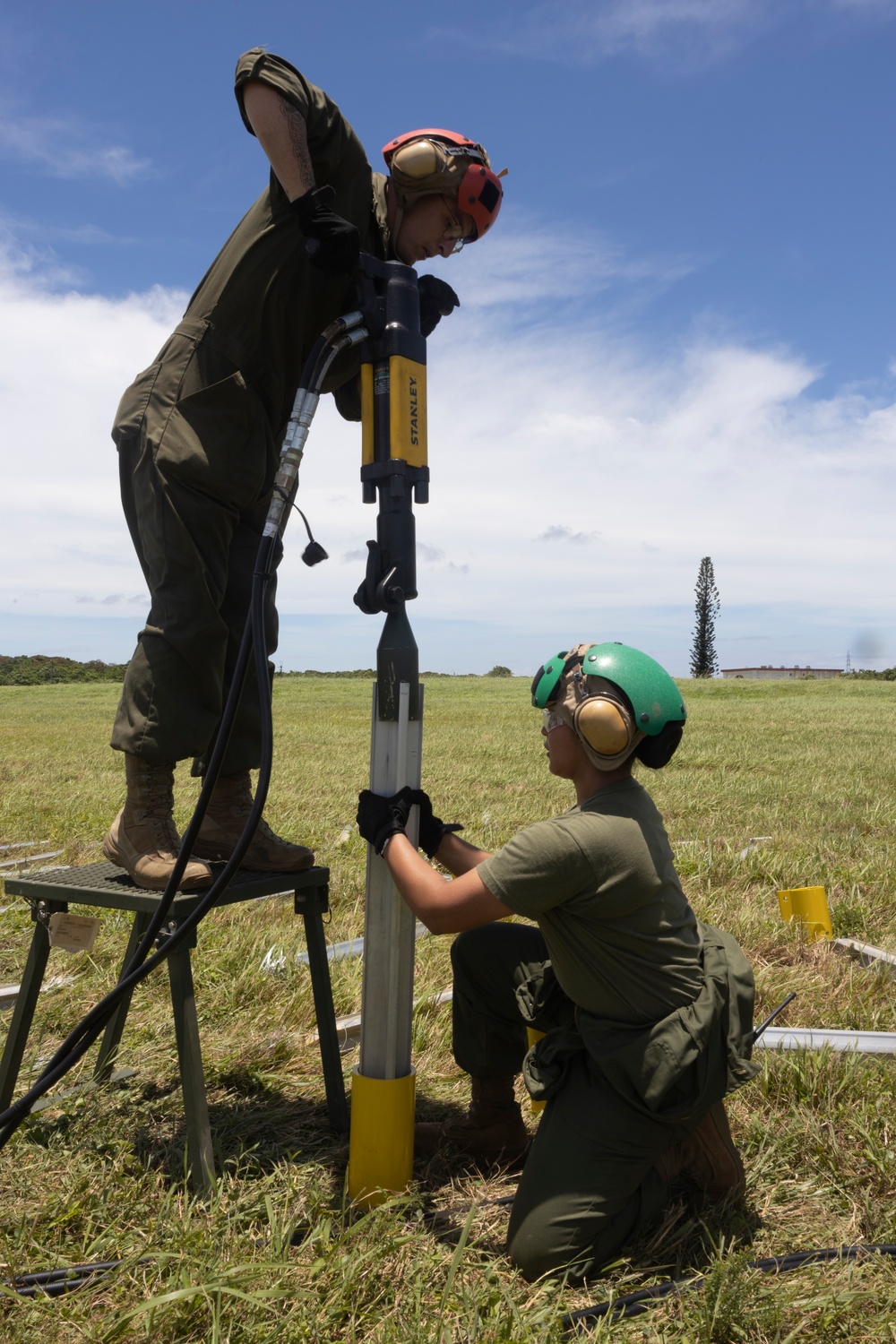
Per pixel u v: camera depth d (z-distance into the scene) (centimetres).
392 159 238
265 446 251
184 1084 221
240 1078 287
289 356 252
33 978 253
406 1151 217
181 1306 175
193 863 233
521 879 198
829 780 992
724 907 458
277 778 981
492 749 1348
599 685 209
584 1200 194
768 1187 225
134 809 245
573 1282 193
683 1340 171
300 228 218
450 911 202
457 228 247
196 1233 195
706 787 927
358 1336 175
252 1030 319
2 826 698
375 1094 215
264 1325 171
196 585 240
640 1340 175
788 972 373
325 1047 261
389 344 222
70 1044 206
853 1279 187
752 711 2353
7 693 3884
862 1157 235
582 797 220
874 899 484
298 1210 212
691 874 529
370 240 246
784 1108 262
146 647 241
